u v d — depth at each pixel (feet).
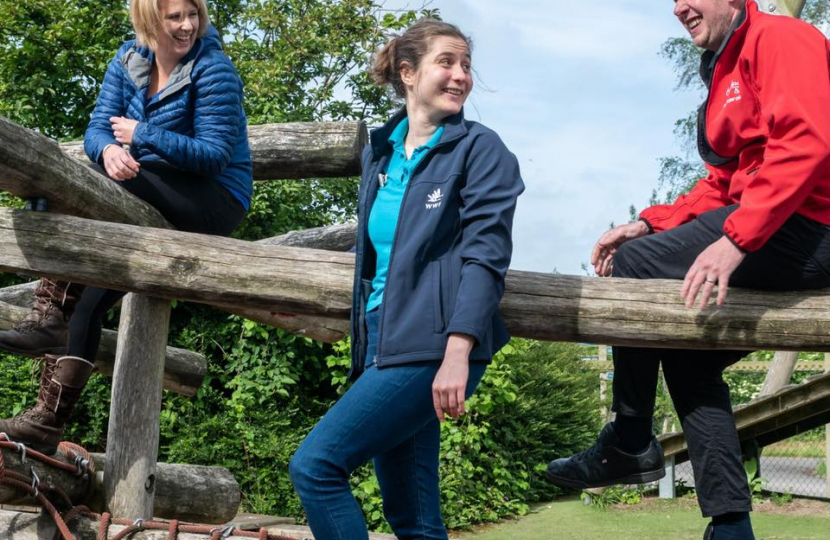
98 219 10.08
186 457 27.30
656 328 9.07
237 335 29.19
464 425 30.71
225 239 9.86
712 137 9.04
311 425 29.68
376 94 44.01
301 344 29.68
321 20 44.34
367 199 8.30
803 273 8.79
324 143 14.08
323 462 7.63
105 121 10.75
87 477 11.74
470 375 7.70
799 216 8.63
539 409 34.32
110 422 11.96
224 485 14.92
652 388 9.57
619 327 9.12
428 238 7.72
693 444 9.21
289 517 27.07
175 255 9.71
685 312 9.05
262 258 9.64
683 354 9.35
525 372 33.91
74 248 9.75
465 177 7.89
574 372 38.42
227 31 45.14
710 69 8.98
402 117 8.58
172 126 10.63
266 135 14.21
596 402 39.47
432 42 8.11
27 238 9.81
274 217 34.76
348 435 7.63
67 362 10.70
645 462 9.62
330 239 15.20
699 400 9.25
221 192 11.13
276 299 9.50
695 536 27.25
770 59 8.25
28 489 10.68
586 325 9.16
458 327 7.34
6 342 10.37
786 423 33.47
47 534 11.16
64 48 35.17
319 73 44.57
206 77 10.63
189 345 28.73
